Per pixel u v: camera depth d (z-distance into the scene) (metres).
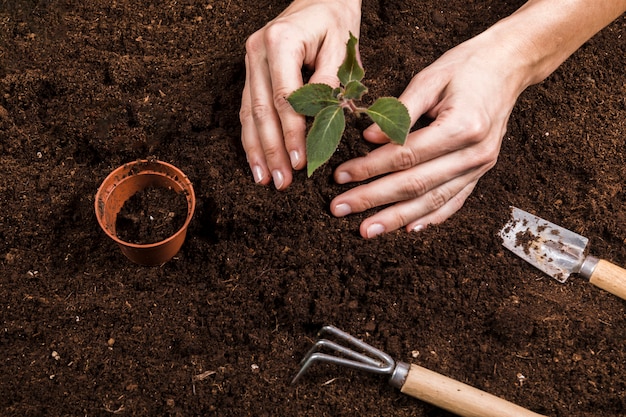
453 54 0.71
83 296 0.71
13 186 0.76
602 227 0.75
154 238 0.71
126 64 0.81
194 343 0.69
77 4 0.87
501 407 0.64
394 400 0.67
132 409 0.66
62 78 0.81
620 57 0.84
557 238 0.73
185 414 0.66
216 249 0.73
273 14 0.87
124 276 0.72
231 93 0.80
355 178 0.70
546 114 0.81
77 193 0.76
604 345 0.70
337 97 0.65
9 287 0.71
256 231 0.73
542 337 0.70
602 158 0.78
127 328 0.70
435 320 0.71
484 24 0.85
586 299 0.72
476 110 0.67
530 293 0.72
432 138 0.67
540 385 0.68
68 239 0.74
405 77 0.77
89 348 0.68
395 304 0.71
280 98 0.68
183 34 0.85
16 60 0.82
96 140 0.77
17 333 0.69
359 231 0.72
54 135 0.79
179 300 0.71
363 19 0.84
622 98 0.82
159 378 0.67
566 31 0.72
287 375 0.68
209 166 0.74
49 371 0.67
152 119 0.78
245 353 0.69
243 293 0.71
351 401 0.67
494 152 0.70
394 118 0.63
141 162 0.71
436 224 0.73
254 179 0.72
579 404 0.67
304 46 0.71
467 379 0.68
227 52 0.84
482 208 0.75
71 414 0.66
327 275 0.71
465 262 0.72
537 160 0.79
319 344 0.66
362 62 0.80
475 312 0.71
